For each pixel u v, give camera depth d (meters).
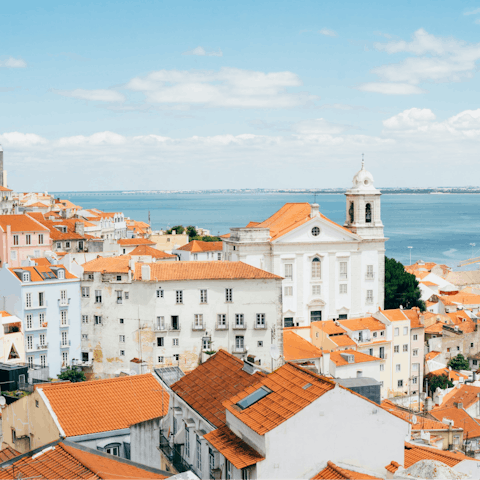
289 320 139.25
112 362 105.38
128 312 103.81
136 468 41.94
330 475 36.72
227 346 104.50
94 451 42.56
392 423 38.88
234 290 104.50
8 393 64.06
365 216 146.62
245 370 49.62
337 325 124.25
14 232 146.62
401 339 125.75
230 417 41.12
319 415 37.44
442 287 189.00
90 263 111.38
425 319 147.50
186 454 47.53
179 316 102.69
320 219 139.88
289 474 37.16
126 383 52.41
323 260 141.00
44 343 103.88
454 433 83.50
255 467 36.59
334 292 142.12
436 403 113.25
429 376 128.38
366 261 144.88
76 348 106.88
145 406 50.47
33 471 39.16
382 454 38.81
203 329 103.31
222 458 40.16
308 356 111.00
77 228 184.75
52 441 45.31
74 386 50.75
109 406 49.62
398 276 158.38
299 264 139.12
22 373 69.31
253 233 136.88
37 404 49.72
